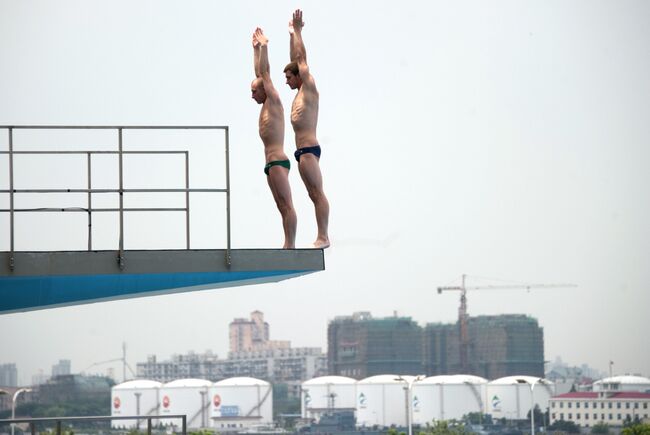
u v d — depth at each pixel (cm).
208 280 3966
